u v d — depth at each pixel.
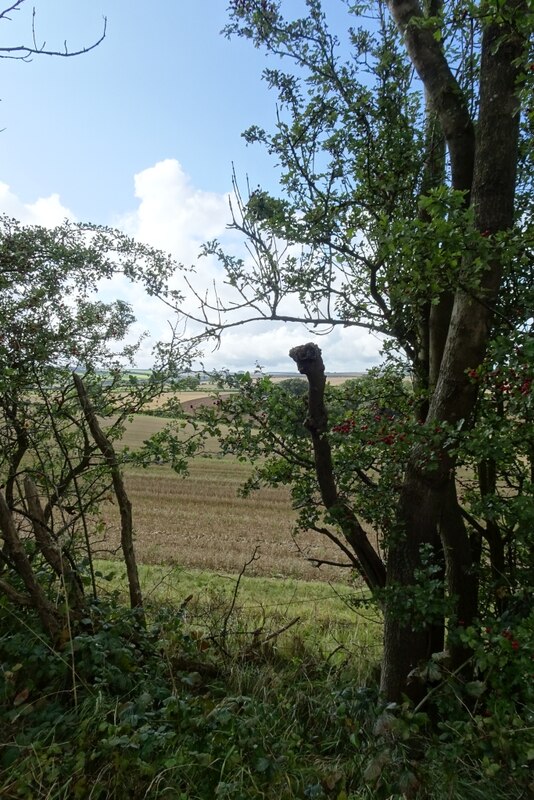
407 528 3.15
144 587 6.43
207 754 2.53
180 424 3.67
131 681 3.06
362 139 3.64
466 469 3.81
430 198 2.24
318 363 3.11
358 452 3.40
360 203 3.64
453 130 3.26
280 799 2.42
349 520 3.31
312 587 7.64
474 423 3.22
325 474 3.27
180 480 19.44
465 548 3.51
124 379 3.96
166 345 3.87
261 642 4.03
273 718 2.96
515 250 2.36
